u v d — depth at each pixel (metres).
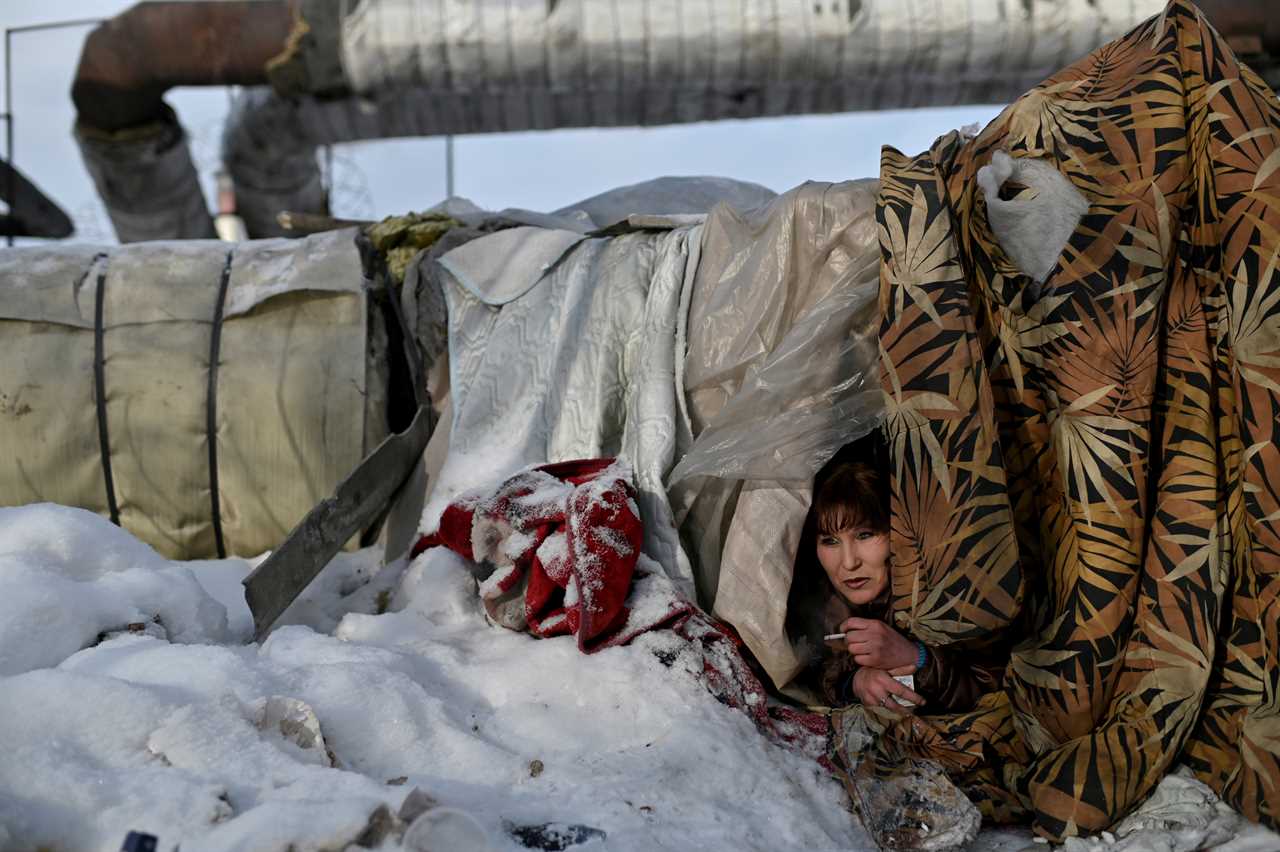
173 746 1.52
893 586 2.05
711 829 1.60
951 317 1.95
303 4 7.30
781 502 2.27
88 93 7.95
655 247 2.80
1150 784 1.75
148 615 2.06
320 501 2.79
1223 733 1.79
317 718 1.68
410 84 7.55
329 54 7.36
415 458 2.93
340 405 3.03
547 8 7.07
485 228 3.23
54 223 9.47
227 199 9.97
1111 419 1.88
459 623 2.35
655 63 7.20
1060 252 1.90
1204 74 1.98
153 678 1.75
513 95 7.72
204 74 7.79
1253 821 1.69
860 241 2.42
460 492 2.65
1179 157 1.94
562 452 2.66
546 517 2.24
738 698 2.02
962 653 2.07
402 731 1.75
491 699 1.98
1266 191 1.83
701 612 2.18
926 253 1.98
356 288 3.10
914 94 7.70
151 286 3.12
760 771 1.81
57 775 1.42
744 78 7.30
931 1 6.96
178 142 8.65
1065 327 1.92
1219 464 1.88
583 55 7.16
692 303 2.59
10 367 3.03
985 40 7.01
